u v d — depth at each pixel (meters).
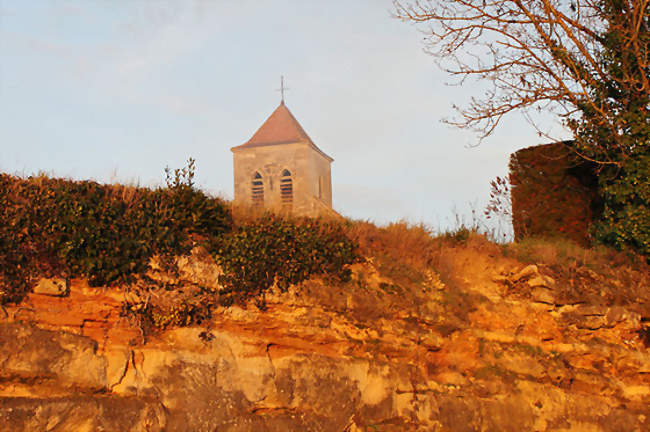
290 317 10.98
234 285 10.55
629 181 16.20
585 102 16.62
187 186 11.04
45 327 8.73
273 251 11.06
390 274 12.70
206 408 9.45
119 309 9.44
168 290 9.91
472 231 16.17
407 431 11.25
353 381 11.09
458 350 12.77
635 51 16.14
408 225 14.92
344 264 12.15
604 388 13.55
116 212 9.88
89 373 8.77
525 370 13.06
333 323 11.48
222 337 10.16
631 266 15.80
